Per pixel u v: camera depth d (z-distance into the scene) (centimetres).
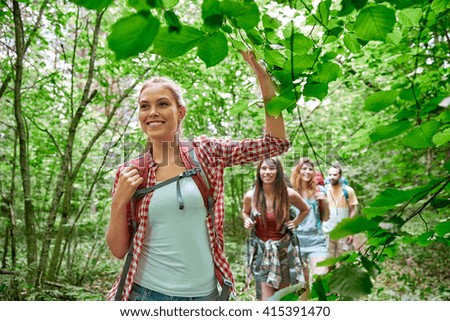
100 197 651
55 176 696
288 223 339
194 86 586
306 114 731
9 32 431
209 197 171
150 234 167
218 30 84
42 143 607
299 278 336
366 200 810
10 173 612
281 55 123
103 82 508
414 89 104
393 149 682
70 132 440
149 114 169
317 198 404
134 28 56
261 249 339
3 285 401
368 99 104
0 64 421
